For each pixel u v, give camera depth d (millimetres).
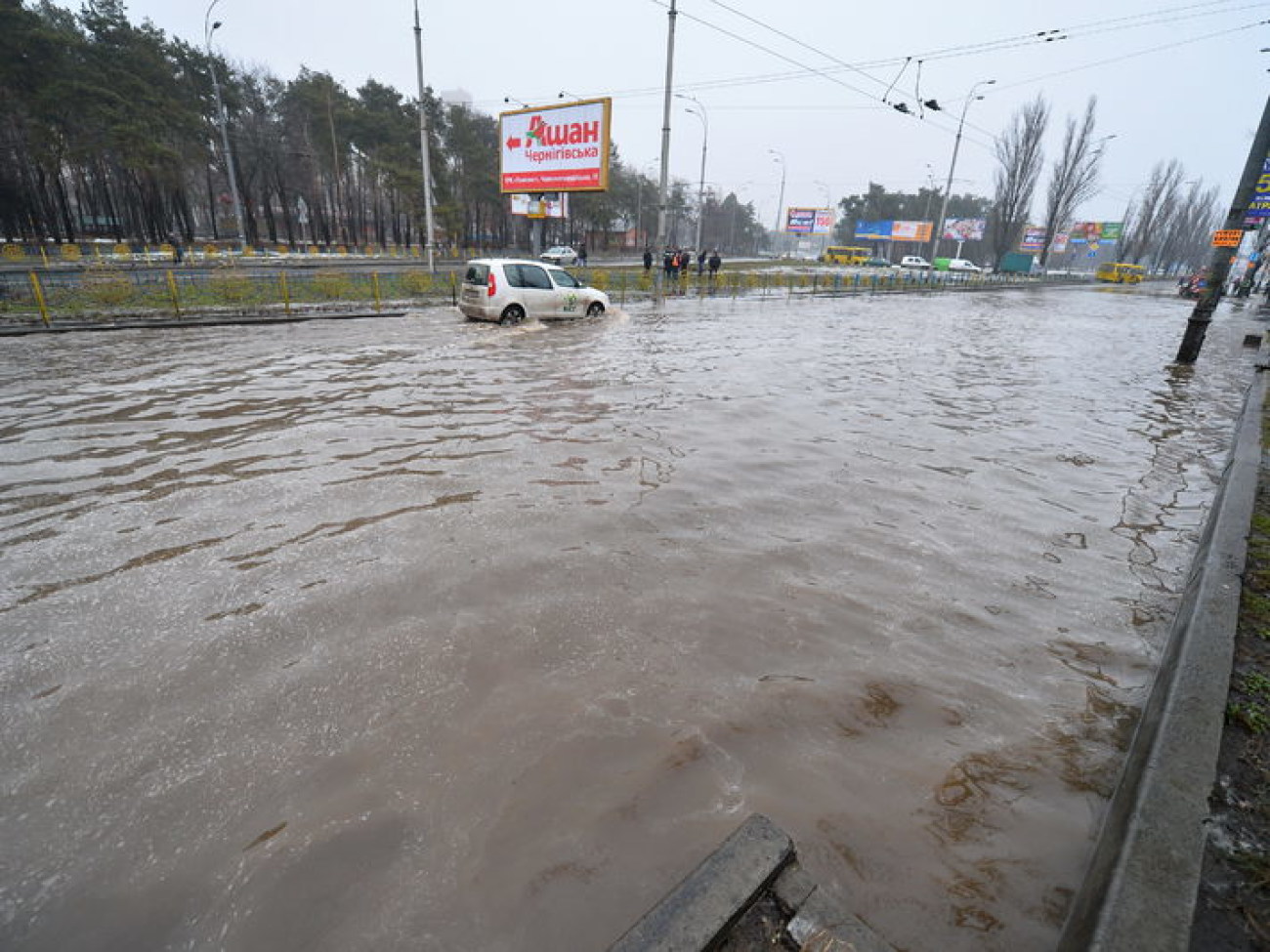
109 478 4730
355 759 2211
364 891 1752
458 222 52719
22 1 32688
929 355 12680
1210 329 22594
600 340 12406
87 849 1866
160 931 1646
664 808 2043
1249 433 6625
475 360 9672
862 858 1896
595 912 1713
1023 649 3016
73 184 51875
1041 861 1924
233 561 3547
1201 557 3680
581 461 5324
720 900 1593
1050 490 5223
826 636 3035
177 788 2080
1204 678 2434
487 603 3178
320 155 49406
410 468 5047
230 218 60000
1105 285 64500
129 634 2887
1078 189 59406
